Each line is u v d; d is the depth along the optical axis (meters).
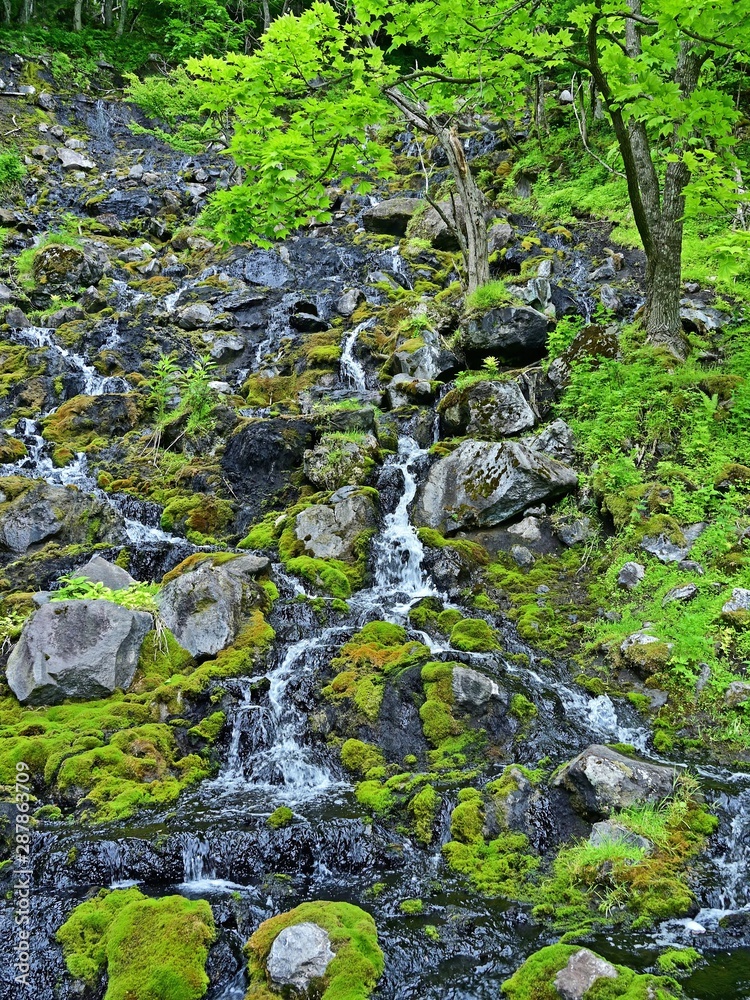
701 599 6.85
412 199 17.06
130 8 31.39
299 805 5.50
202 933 4.25
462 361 11.23
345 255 15.84
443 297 13.25
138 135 24.81
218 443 10.38
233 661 6.82
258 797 5.66
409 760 5.97
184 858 4.91
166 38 26.94
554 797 5.42
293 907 4.60
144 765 5.75
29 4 28.80
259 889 4.77
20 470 9.86
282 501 9.44
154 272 15.83
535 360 10.98
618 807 5.18
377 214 16.86
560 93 19.75
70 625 6.57
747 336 10.23
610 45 7.90
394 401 10.82
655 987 3.81
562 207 15.49
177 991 3.98
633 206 9.52
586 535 8.31
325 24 7.23
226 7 30.34
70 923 4.38
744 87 15.95
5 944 4.32
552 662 6.96
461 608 7.70
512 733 6.17
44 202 19.06
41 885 4.73
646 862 4.80
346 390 11.30
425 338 11.54
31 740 5.84
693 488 8.09
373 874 4.95
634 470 8.40
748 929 4.44
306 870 4.98
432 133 13.02
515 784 5.45
